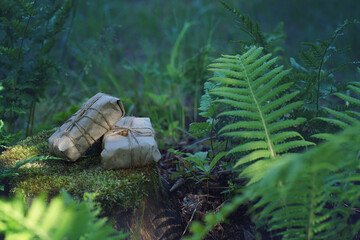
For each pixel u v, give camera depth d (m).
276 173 1.07
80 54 4.13
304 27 6.29
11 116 2.71
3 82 2.61
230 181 2.18
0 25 2.63
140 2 7.73
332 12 6.70
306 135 2.07
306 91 2.13
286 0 7.35
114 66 4.86
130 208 1.90
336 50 2.05
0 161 2.07
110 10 6.54
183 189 2.23
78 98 4.08
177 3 7.27
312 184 1.28
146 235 1.92
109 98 2.06
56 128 2.51
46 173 1.98
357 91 1.74
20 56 2.63
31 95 2.82
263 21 6.48
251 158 1.58
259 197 2.06
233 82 1.80
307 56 2.08
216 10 6.68
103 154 1.95
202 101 2.21
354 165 1.46
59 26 2.79
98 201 1.81
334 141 1.06
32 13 2.49
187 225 2.05
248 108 1.71
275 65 2.20
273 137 1.65
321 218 1.41
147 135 2.08
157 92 4.27
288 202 1.44
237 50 2.26
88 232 1.36
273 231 1.89
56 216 1.25
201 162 2.08
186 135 3.25
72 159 2.02
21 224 1.26
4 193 1.98
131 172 1.99
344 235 1.51
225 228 2.01
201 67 3.66
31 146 2.24
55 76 3.23
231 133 1.66
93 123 2.02
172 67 3.91
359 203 1.42
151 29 6.41
